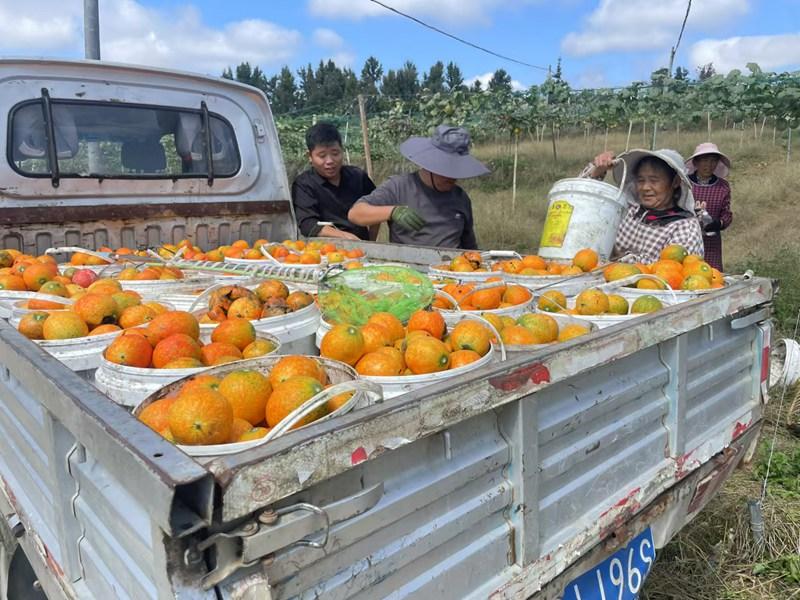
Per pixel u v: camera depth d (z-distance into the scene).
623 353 2.08
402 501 1.51
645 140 27.08
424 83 100.12
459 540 1.70
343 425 1.34
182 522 1.10
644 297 2.73
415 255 4.46
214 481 1.12
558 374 1.84
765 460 4.38
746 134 27.77
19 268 3.09
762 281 2.93
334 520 1.36
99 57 6.36
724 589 3.27
